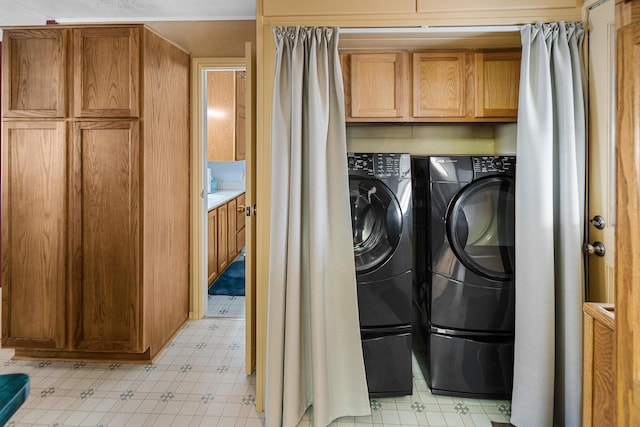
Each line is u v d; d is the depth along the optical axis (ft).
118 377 7.70
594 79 5.79
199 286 10.66
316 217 5.94
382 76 6.98
